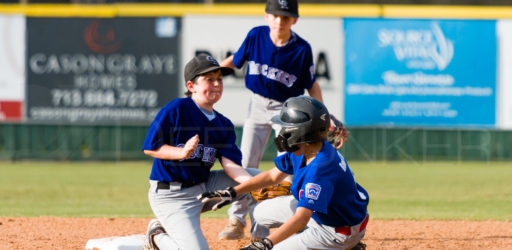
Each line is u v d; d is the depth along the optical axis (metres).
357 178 48.12
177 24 60.84
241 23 60.84
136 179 46.91
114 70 61.06
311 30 61.66
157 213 14.94
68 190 39.81
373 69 62.00
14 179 46.56
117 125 60.56
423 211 29.47
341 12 61.66
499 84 62.19
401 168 56.50
